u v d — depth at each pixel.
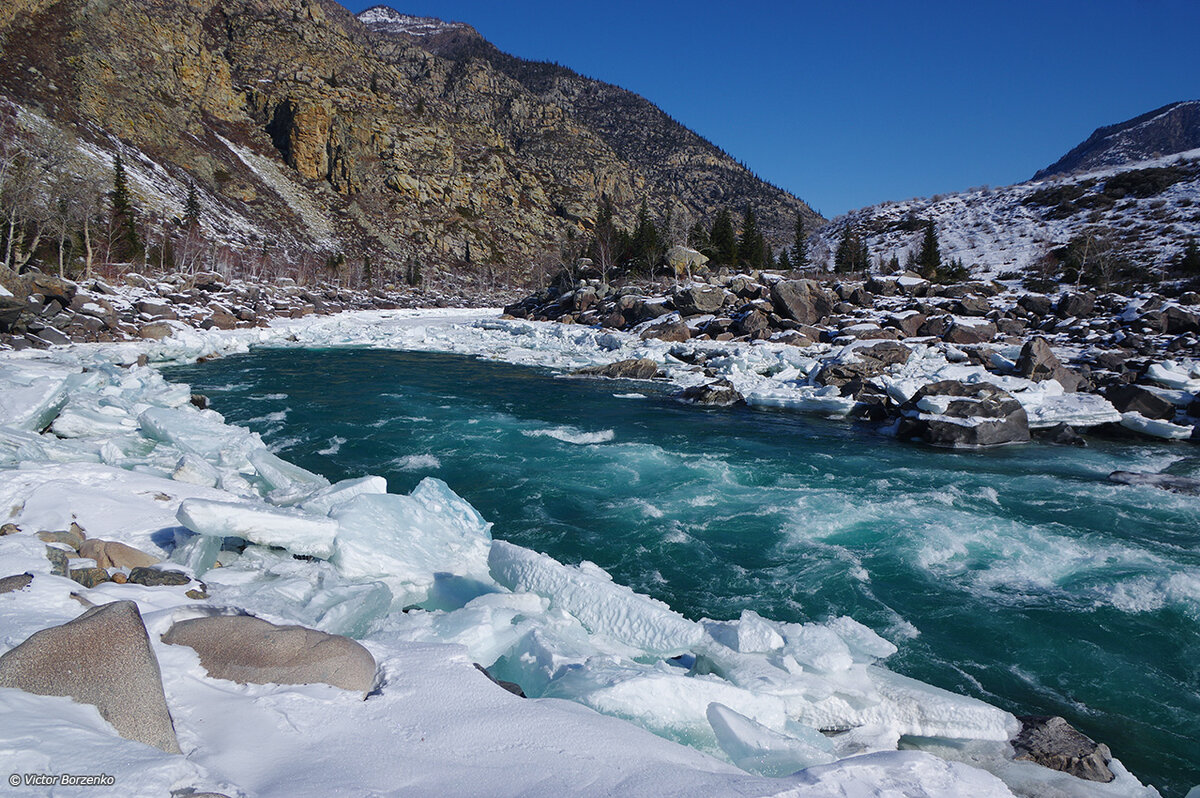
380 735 3.06
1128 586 7.55
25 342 21.95
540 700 3.73
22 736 2.30
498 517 9.59
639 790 2.77
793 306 32.19
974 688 5.74
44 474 7.15
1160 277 49.81
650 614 5.40
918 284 38.22
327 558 6.36
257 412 16.47
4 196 37.22
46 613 3.78
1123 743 5.05
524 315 54.25
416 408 17.78
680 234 78.56
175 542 6.05
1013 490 11.31
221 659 3.46
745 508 10.12
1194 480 11.91
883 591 7.48
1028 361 19.17
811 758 3.67
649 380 24.61
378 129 141.38
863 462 13.25
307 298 56.59
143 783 2.23
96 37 106.50
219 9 166.00
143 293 36.75
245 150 126.50
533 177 176.25
